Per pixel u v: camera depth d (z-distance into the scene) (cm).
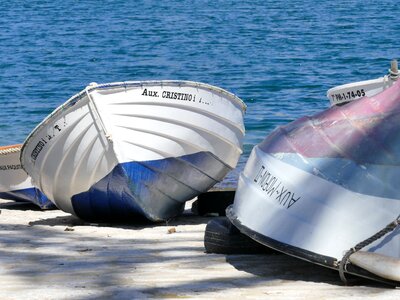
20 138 2105
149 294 630
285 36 4125
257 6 5788
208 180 1105
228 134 1099
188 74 3144
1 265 762
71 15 5606
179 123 1046
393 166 684
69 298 616
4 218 1122
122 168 1012
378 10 5334
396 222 657
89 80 3086
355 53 3512
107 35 4400
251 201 747
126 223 1077
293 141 748
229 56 3522
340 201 686
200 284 668
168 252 829
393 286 653
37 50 3906
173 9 5772
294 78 2931
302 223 695
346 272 658
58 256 810
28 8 6225
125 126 1019
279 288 655
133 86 1023
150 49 3828
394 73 824
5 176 1233
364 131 716
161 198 1062
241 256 795
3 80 3072
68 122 1018
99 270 734
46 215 1155
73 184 1041
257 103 2473
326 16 5069
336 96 858
